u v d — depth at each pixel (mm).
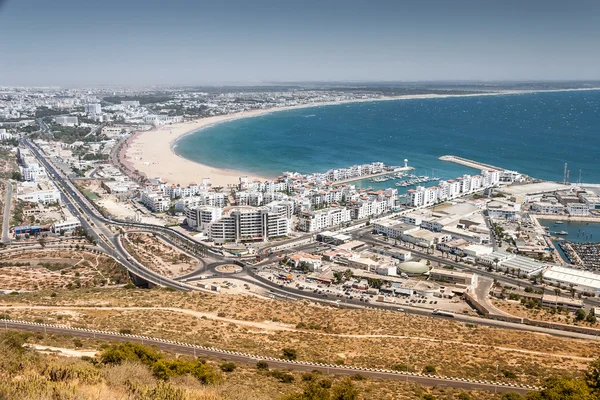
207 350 179875
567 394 141000
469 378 166750
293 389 142875
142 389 103250
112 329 196750
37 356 123062
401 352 190125
